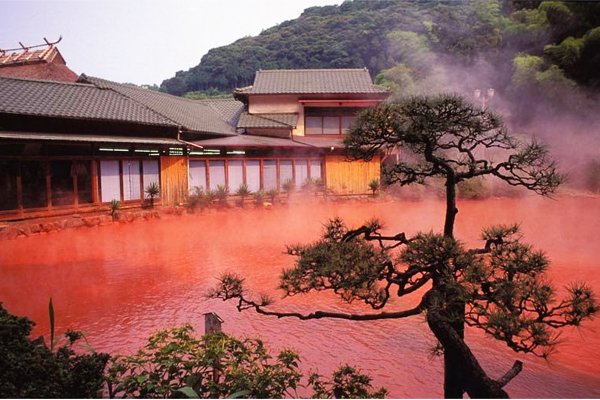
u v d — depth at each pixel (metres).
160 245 12.93
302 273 3.64
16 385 2.84
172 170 20.36
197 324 6.79
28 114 15.27
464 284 3.20
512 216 18.64
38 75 27.44
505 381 3.31
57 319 7.05
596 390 4.88
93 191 17.44
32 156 15.42
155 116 20.23
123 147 18.34
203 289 8.66
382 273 3.67
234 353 3.78
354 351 5.88
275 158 23.55
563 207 21.67
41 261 10.95
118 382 3.56
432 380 5.08
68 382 2.95
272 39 79.25
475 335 6.50
